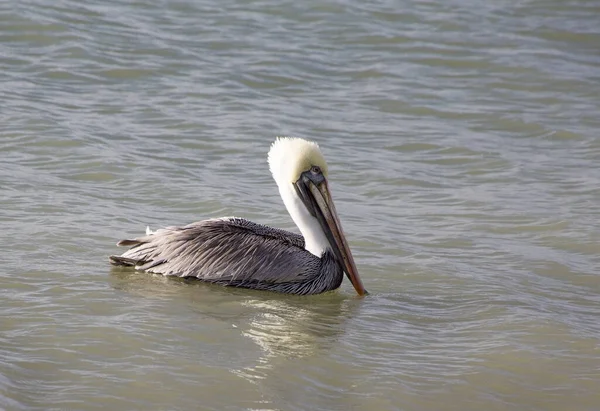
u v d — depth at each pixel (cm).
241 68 2189
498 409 898
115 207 1441
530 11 2716
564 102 2138
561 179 1688
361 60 2311
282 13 2538
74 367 927
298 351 1002
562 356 1012
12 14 2272
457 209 1532
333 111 2008
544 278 1262
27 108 1834
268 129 1867
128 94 1992
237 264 1195
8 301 1077
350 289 1238
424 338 1055
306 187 1243
